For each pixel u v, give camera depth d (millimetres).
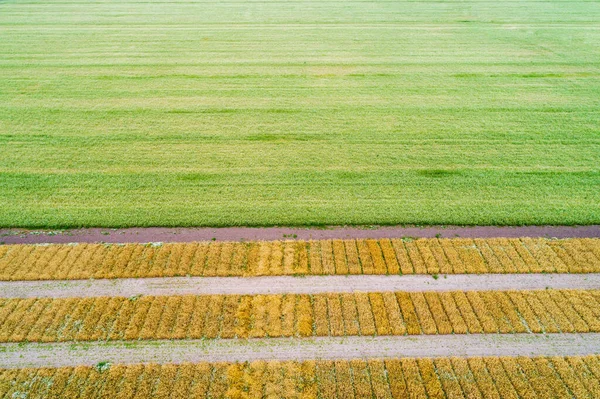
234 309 14047
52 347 13016
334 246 16250
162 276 15148
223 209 17891
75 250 16000
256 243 16359
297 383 12156
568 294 14578
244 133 23047
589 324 13641
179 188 19031
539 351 13000
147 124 23922
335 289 14758
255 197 18516
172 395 11875
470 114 24828
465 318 13805
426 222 17297
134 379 12195
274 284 14898
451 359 12750
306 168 20297
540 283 14977
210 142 22297
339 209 17906
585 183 19188
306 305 14172
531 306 14211
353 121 24172
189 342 13180
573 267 15430
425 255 15836
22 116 24703
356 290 14734
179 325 13555
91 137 22688
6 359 12695
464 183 19281
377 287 14820
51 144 22094
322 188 19031
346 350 12977
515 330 13531
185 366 12477
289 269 15352
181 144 22141
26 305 14109
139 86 28266
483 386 12078
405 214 17625
